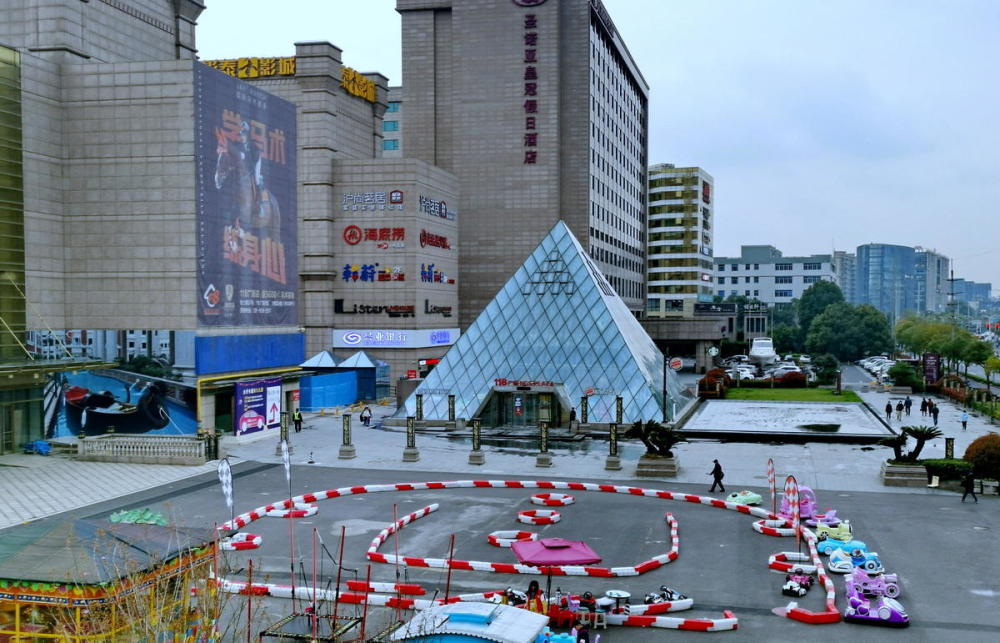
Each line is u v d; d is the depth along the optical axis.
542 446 53.81
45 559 20.81
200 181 63.66
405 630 21.33
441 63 122.38
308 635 23.11
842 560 31.83
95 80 64.38
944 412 84.00
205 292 64.50
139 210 64.12
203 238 64.06
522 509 42.25
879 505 42.78
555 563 25.59
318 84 99.00
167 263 63.81
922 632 25.94
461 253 120.31
